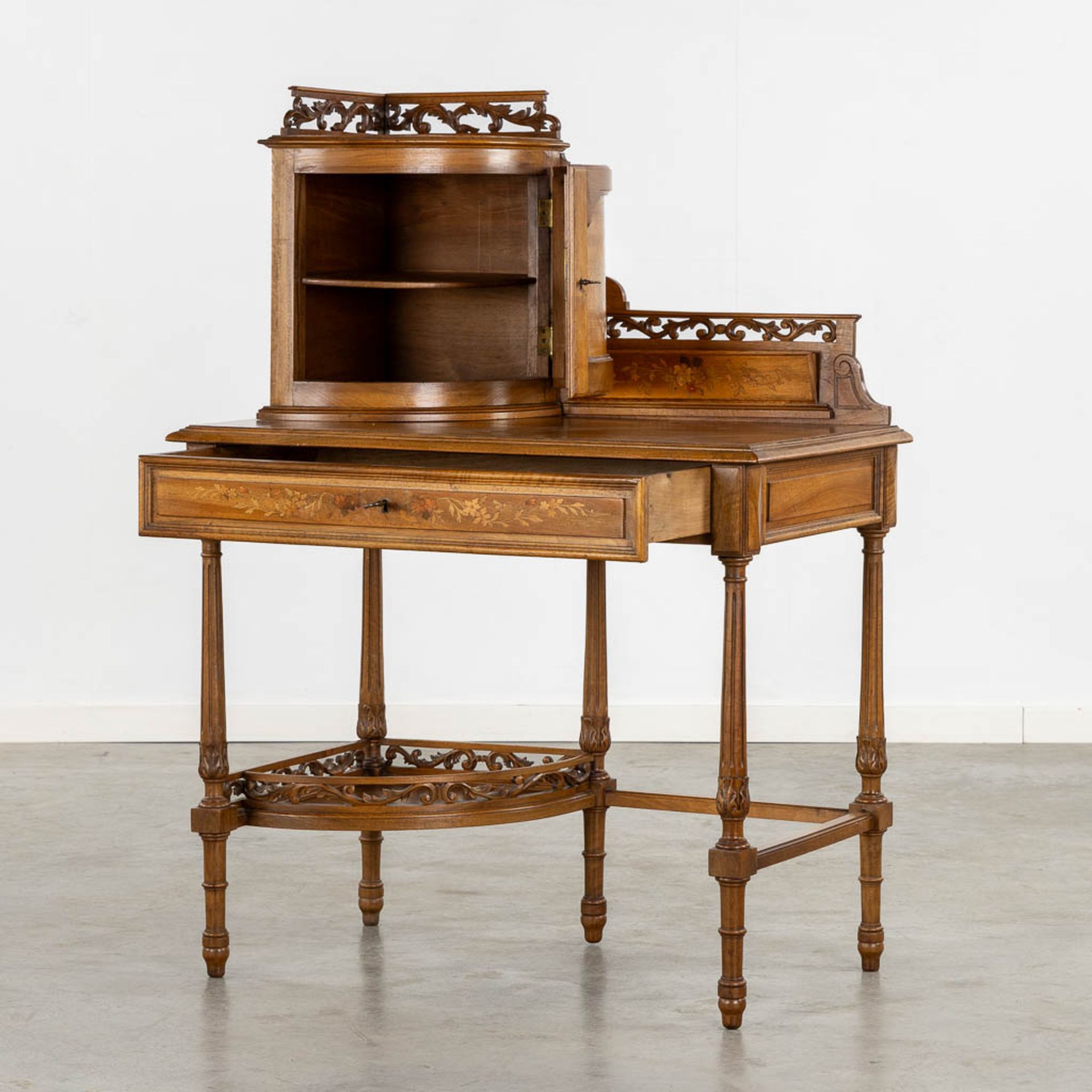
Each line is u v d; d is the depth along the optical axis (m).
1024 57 7.10
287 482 4.34
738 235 7.22
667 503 4.02
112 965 4.70
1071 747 7.25
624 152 7.22
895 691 7.35
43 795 6.56
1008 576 7.28
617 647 7.38
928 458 7.25
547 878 5.52
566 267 4.86
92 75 7.27
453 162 4.78
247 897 5.33
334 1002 4.43
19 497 7.41
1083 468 7.21
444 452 4.86
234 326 7.34
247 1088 3.89
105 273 7.33
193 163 7.28
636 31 7.19
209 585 4.53
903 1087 3.88
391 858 5.76
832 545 7.30
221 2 7.23
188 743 7.46
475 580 7.39
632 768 6.91
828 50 7.14
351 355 5.14
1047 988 4.50
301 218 4.86
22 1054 4.09
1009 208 7.14
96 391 7.37
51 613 7.45
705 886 5.44
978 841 5.90
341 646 7.43
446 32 7.22
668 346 4.98
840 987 4.51
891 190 7.16
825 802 6.41
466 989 4.53
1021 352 7.18
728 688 4.19
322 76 7.25
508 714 7.40
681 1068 3.99
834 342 4.81
